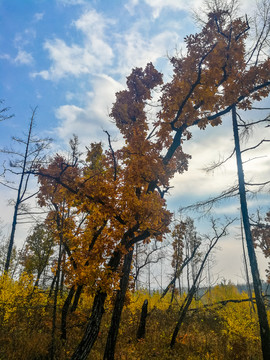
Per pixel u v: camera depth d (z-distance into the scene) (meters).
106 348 8.80
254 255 9.55
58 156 9.97
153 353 10.93
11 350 7.94
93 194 8.91
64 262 10.11
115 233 9.46
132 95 12.97
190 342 12.80
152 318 16.88
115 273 9.08
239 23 10.73
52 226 11.00
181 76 10.84
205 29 10.64
